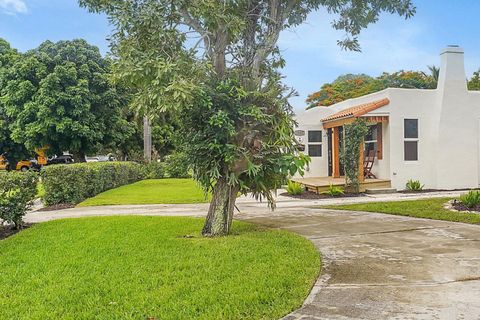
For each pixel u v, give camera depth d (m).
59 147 23.19
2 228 8.67
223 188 7.22
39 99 21.69
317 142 17.84
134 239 6.81
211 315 3.58
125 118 26.52
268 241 6.50
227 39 7.20
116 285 4.40
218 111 6.51
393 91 15.08
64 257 5.68
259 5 7.55
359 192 14.48
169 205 12.47
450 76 15.30
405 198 12.61
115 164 18.67
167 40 6.44
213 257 5.50
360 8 8.48
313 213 9.99
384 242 6.54
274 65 7.86
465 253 5.72
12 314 3.69
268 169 7.04
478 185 15.56
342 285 4.43
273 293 4.08
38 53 23.17
